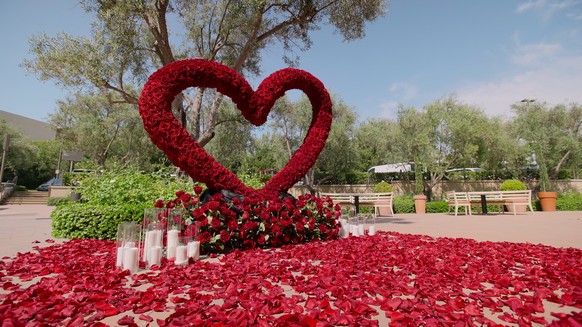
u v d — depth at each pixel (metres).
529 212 12.97
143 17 8.50
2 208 15.17
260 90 4.53
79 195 10.48
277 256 3.41
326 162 18.89
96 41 8.13
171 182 6.97
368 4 9.84
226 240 3.65
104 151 22.50
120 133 22.73
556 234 5.77
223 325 1.50
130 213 4.95
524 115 20.11
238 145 16.41
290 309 1.74
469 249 3.92
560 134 19.58
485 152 17.31
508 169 18.89
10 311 1.63
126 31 8.46
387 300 1.89
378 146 21.22
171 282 2.34
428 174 19.20
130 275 2.67
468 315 1.67
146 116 3.72
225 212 3.75
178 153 3.85
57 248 3.87
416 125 17.16
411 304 1.81
